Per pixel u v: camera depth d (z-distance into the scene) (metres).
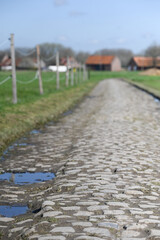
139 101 21.95
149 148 8.67
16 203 5.04
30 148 8.86
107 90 33.47
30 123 12.08
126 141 9.50
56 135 10.65
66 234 3.81
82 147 8.83
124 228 3.98
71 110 17.42
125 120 13.63
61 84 34.62
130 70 127.75
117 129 11.50
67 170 6.71
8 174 6.64
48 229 3.95
